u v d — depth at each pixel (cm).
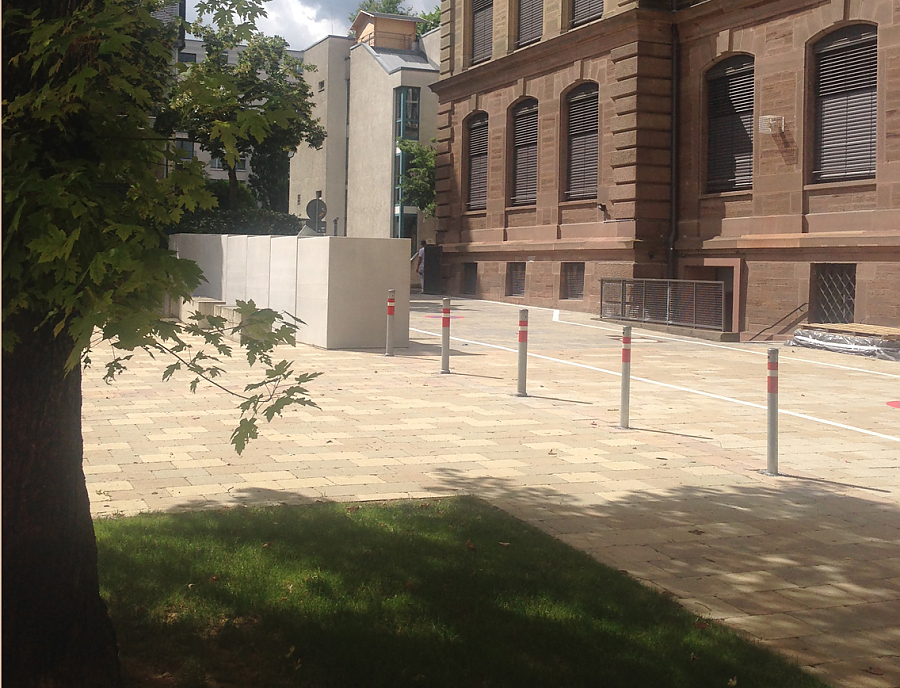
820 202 2172
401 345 1775
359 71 5291
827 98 2169
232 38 441
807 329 2039
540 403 1205
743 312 2370
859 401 1320
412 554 573
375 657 431
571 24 2930
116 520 628
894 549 652
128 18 326
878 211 2028
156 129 383
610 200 2714
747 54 2386
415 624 469
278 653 436
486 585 527
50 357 376
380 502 706
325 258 1711
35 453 377
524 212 3175
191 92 384
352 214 5388
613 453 927
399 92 4850
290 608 484
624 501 751
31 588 379
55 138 350
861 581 586
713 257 2462
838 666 460
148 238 332
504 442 958
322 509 672
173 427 972
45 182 310
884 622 520
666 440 1002
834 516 731
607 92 2720
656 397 1298
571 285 2947
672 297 2355
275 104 396
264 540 591
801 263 2202
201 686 404
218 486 747
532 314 2739
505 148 3259
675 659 441
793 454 963
